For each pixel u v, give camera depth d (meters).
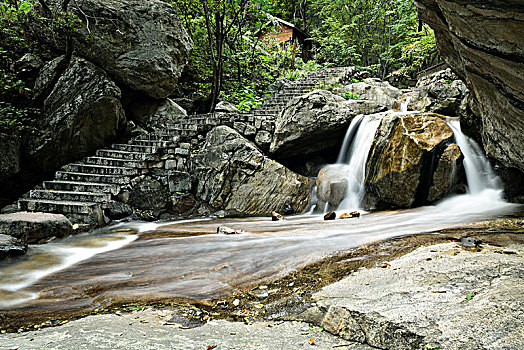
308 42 25.11
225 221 7.32
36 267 4.10
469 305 2.21
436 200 6.88
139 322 2.58
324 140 9.24
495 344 1.76
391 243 4.06
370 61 24.62
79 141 8.17
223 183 8.29
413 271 3.00
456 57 4.76
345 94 11.59
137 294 3.20
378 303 2.47
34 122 7.71
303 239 4.82
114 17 8.82
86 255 4.74
